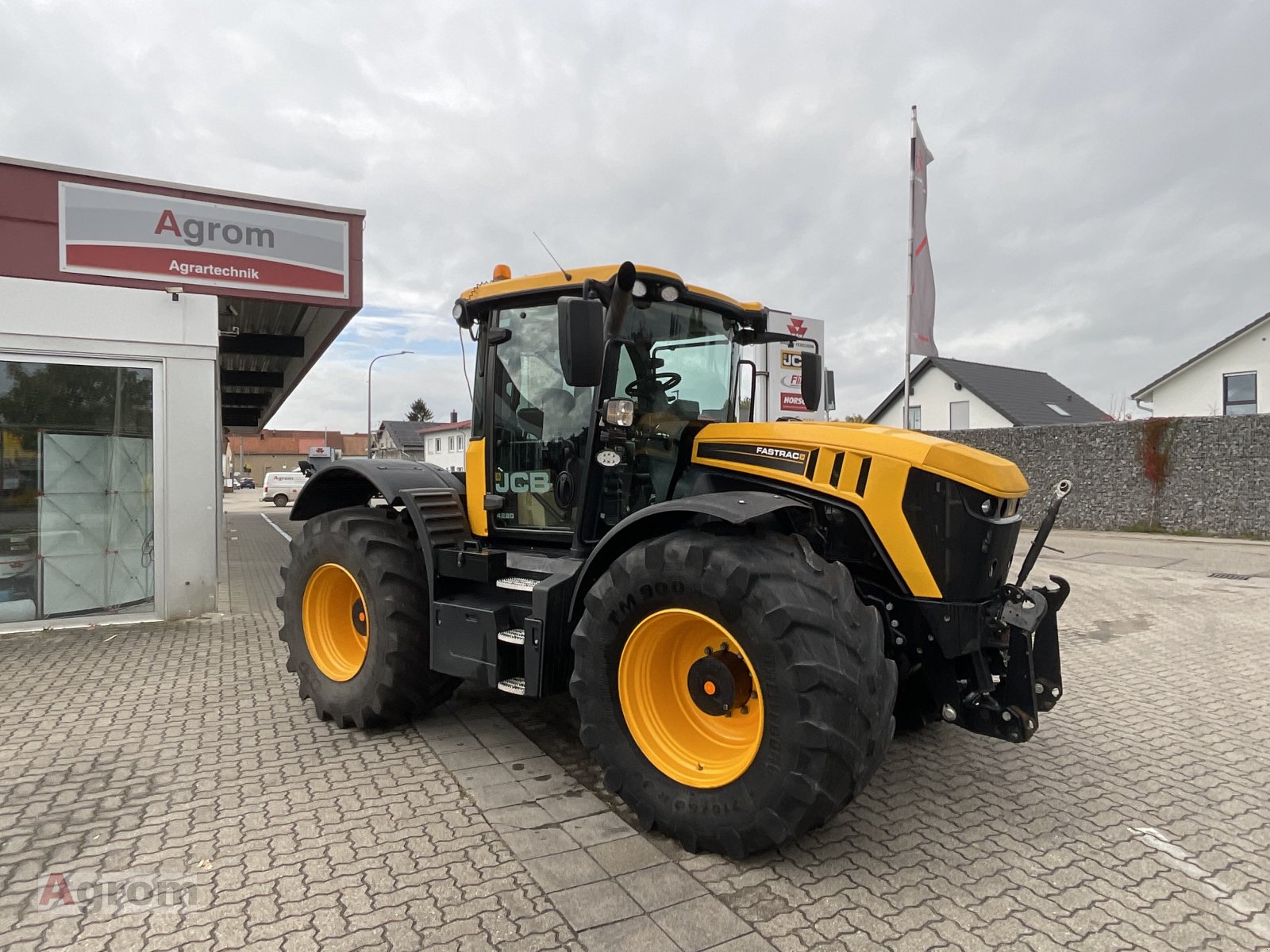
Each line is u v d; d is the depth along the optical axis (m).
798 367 5.13
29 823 3.13
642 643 3.04
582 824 3.12
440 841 2.98
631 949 2.31
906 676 3.38
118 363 6.73
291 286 7.98
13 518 6.48
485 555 3.74
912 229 11.08
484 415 4.24
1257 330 21.55
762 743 2.67
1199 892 2.67
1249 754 3.98
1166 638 6.72
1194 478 14.66
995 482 3.12
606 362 3.63
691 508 2.88
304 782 3.54
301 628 4.49
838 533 3.34
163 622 6.97
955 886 2.68
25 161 6.86
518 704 4.70
